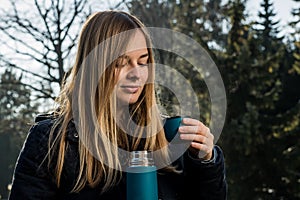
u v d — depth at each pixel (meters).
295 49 19.09
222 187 1.55
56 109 1.63
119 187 1.50
